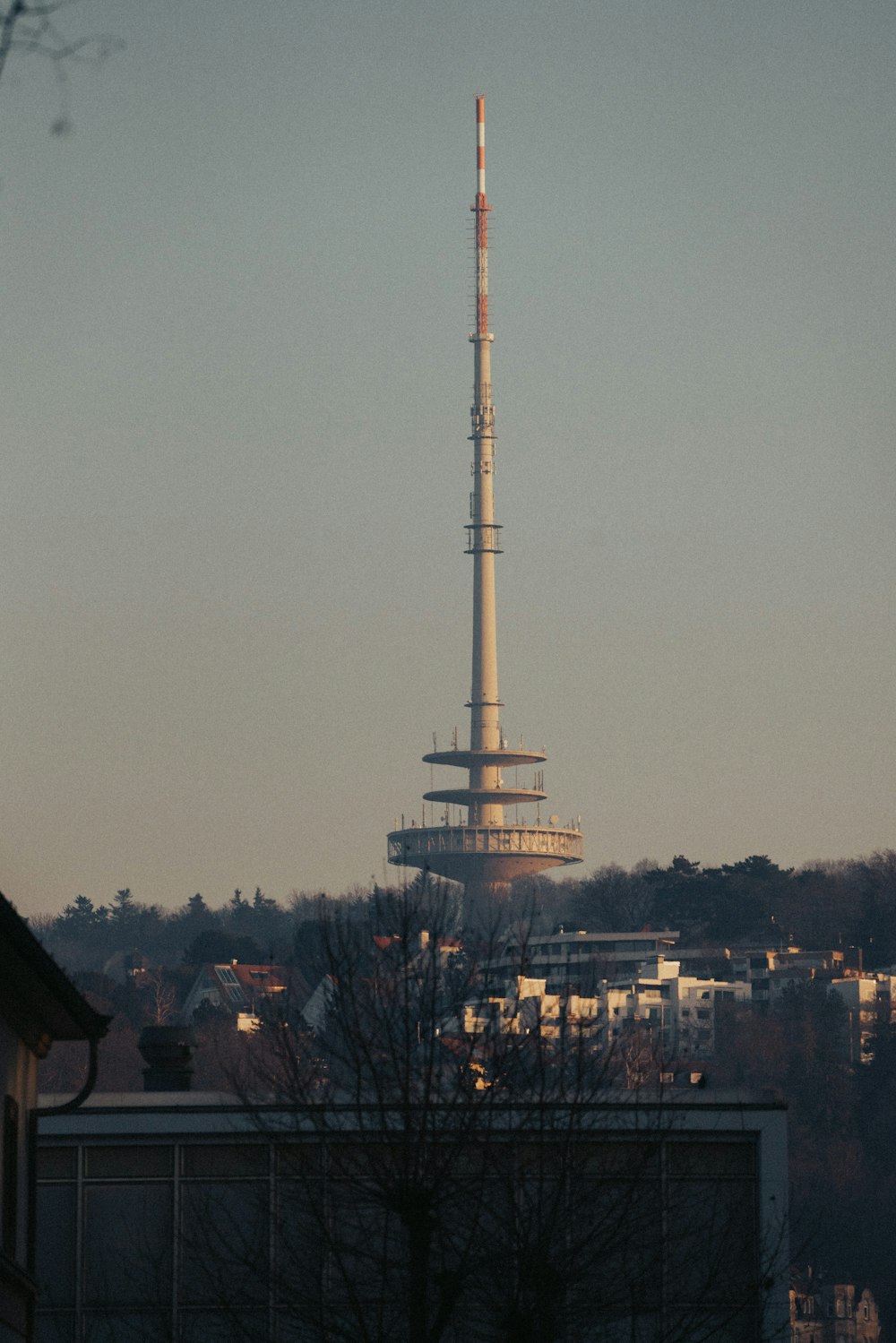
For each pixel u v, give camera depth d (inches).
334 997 3673.7
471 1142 3420.3
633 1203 3550.7
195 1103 3932.1
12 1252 2837.1
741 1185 3858.3
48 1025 2920.8
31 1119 2974.9
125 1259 3863.2
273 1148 3885.3
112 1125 3912.4
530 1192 3577.8
